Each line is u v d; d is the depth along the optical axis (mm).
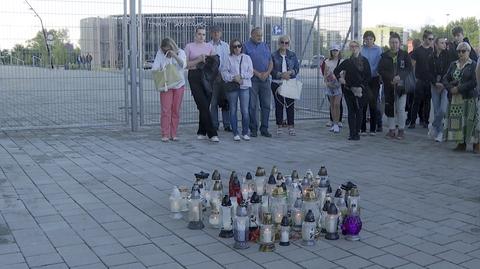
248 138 10133
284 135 10781
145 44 11125
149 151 8930
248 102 10117
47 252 4566
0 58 10281
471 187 6777
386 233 5105
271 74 10555
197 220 5184
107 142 9758
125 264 4340
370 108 10672
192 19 11359
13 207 5785
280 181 5496
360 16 12281
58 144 9516
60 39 10594
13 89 10539
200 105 9844
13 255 4488
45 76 10711
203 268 4277
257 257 4512
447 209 5855
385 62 10289
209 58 9688
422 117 11969
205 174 5914
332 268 4297
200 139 10117
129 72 11219
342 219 5027
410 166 7973
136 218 5477
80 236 4949
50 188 6562
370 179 7152
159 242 4828
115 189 6543
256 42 10242
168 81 9664
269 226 4652
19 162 7977
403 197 6305
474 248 4730
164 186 6695
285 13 12977
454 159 8500
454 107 8953
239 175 7262
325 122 12711
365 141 10141
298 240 4906
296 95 10516
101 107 13297
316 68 13062
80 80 10961
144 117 11820
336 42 12625
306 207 5023
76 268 4254
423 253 4617
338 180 7086
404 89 10250
